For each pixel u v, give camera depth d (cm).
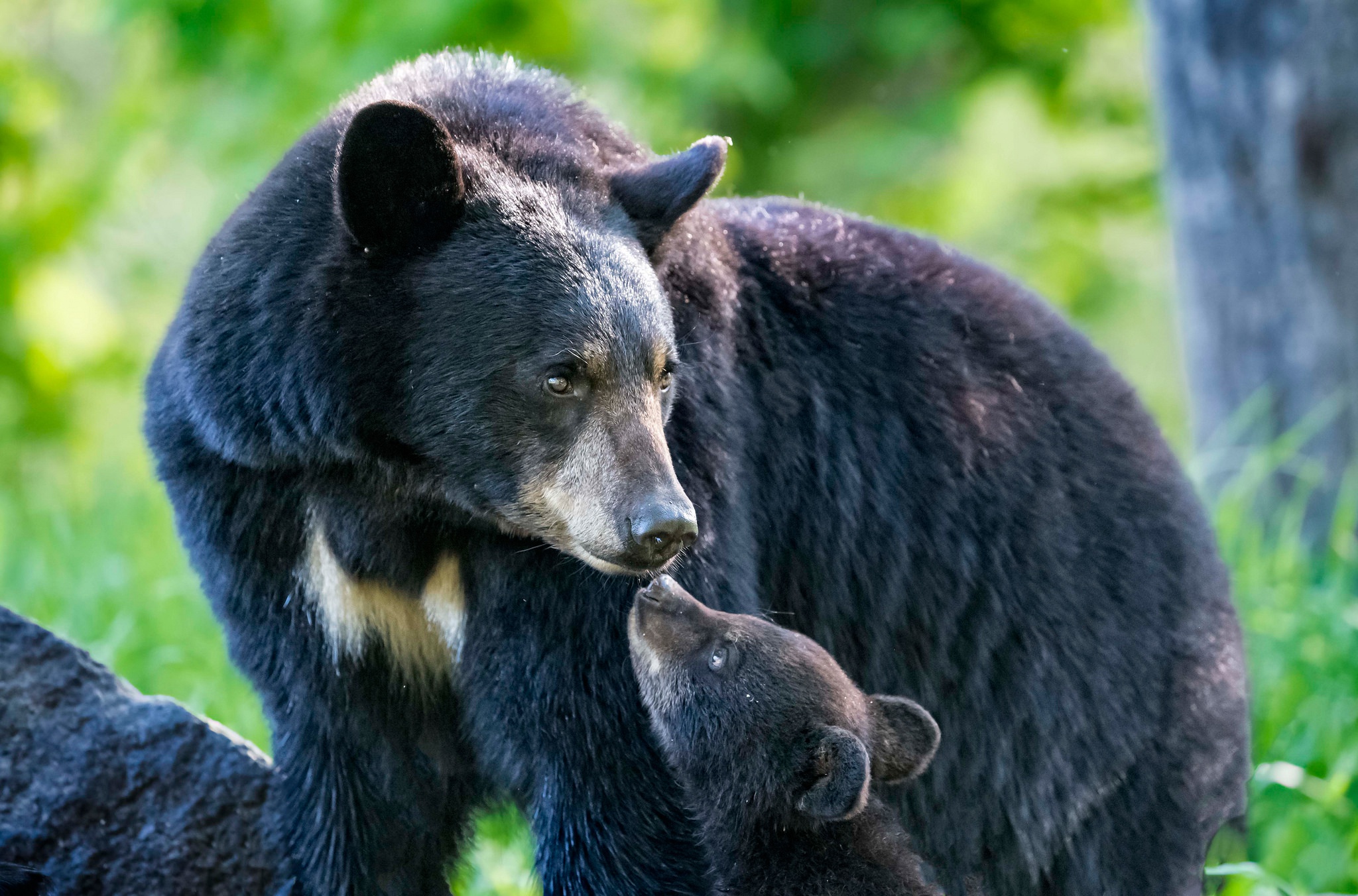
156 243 2953
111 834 877
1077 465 938
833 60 2838
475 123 810
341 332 765
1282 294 1491
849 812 815
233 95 2627
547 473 773
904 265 948
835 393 909
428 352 768
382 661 846
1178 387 3203
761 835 859
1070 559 926
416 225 771
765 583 911
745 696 845
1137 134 3003
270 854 884
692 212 869
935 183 3038
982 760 942
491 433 772
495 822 1018
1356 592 1408
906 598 928
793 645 867
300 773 867
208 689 1193
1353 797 1128
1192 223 1545
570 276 766
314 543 813
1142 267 3147
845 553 920
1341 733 1172
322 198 781
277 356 765
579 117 859
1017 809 945
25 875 862
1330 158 1440
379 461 790
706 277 851
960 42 2894
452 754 884
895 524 919
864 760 812
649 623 825
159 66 2770
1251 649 1232
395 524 815
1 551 1561
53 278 2931
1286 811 1112
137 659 1268
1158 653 932
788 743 847
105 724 885
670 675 835
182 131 2709
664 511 740
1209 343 1557
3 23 3212
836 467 910
